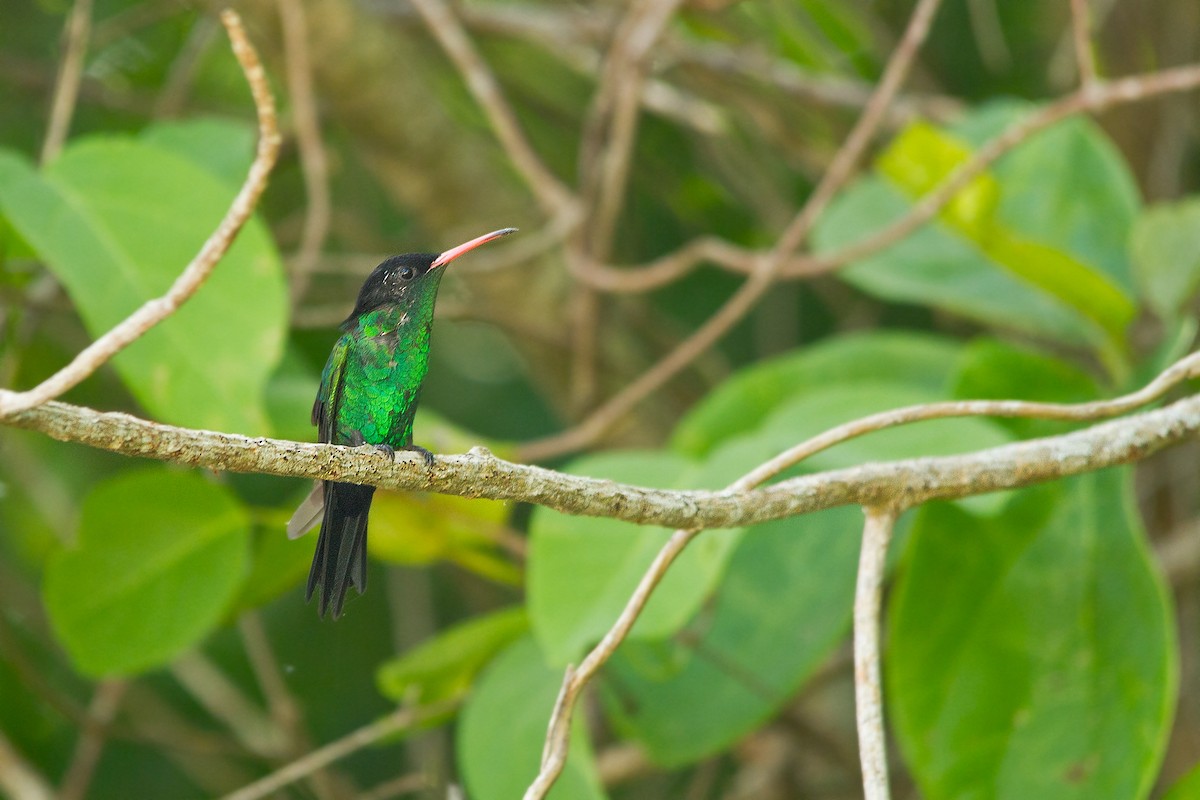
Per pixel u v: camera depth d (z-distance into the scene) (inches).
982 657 323.3
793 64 597.9
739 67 574.6
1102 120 567.2
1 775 464.1
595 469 343.9
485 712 334.6
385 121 528.1
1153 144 567.5
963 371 359.9
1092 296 393.4
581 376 505.0
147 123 611.8
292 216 642.2
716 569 302.7
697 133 633.0
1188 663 504.7
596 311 516.7
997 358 360.8
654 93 577.6
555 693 332.2
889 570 381.4
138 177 340.2
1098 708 315.3
